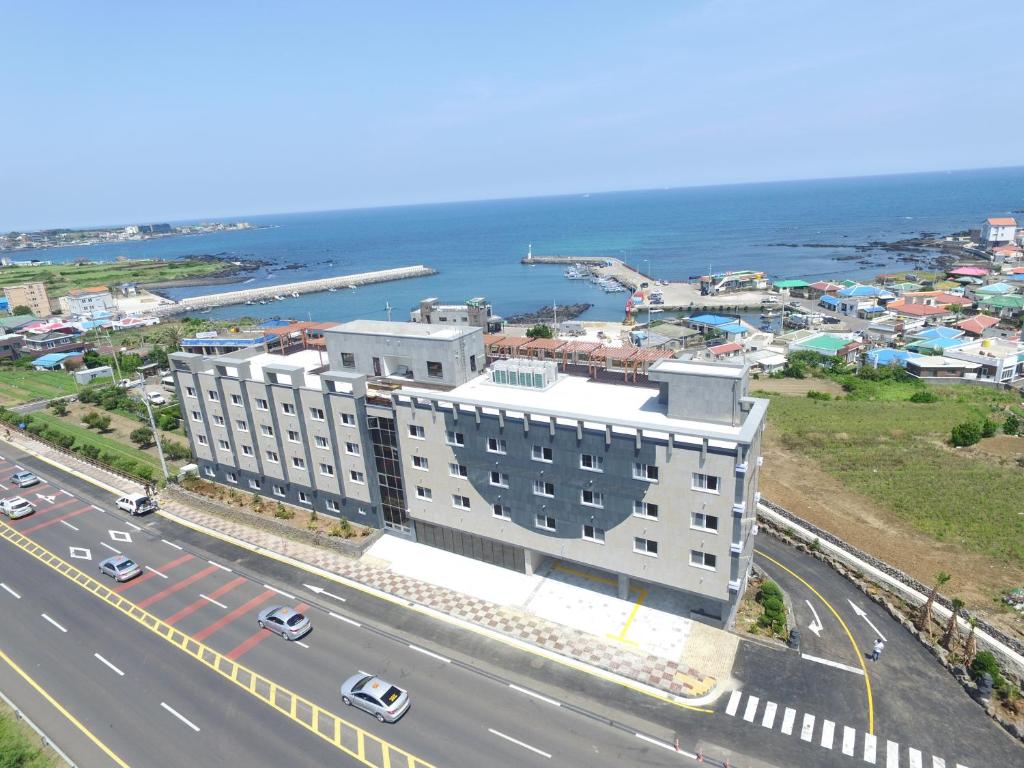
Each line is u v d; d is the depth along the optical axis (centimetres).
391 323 6562
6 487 7719
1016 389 10912
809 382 12106
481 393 5494
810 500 6619
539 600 5066
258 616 4972
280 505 6644
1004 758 3519
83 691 4266
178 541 6281
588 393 5338
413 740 3778
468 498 5384
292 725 3925
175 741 3822
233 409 6625
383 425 5609
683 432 4134
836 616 4759
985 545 5581
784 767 3494
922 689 4025
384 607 5088
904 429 8612
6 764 3572
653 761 3581
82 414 10731
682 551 4469
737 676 4191
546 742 3734
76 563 5919
